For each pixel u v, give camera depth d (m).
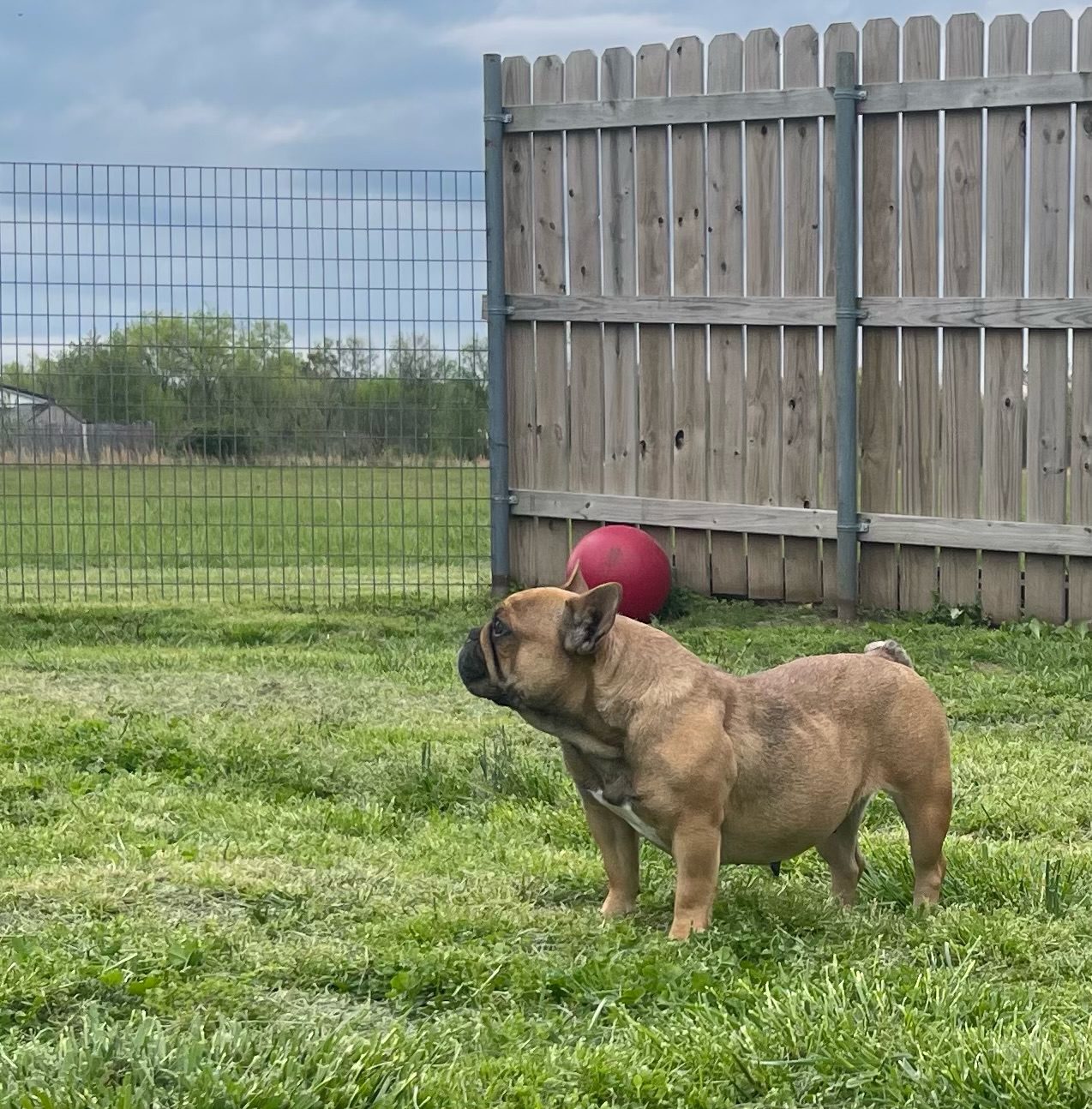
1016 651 10.11
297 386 12.12
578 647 4.81
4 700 8.84
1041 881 5.40
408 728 8.12
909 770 5.26
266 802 6.83
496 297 12.51
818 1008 4.04
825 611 11.77
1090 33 10.59
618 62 12.11
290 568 13.85
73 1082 3.50
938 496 11.39
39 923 4.95
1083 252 10.73
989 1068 3.63
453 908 5.11
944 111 11.08
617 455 12.43
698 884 4.89
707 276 11.96
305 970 4.52
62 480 13.37
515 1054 3.85
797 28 11.45
